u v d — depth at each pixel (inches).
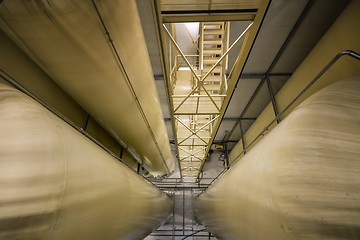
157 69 204.2
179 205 394.6
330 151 35.9
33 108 38.0
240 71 118.3
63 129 46.1
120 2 60.5
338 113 40.7
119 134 134.1
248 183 60.7
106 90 85.0
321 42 152.0
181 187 410.0
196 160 329.1
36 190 31.0
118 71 79.4
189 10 88.5
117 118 109.4
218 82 179.5
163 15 89.8
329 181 33.5
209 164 437.4
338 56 70.0
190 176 434.6
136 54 83.5
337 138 37.0
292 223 35.9
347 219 30.5
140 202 100.6
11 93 38.1
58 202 35.5
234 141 409.7
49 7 47.6
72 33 56.2
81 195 44.0
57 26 52.9
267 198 44.3
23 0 46.3
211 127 245.1
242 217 65.7
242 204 65.6
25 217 29.2
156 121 144.6
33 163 31.7
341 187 32.3
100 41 63.7
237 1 86.2
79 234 45.3
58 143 39.1
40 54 63.5
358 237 29.4
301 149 39.0
